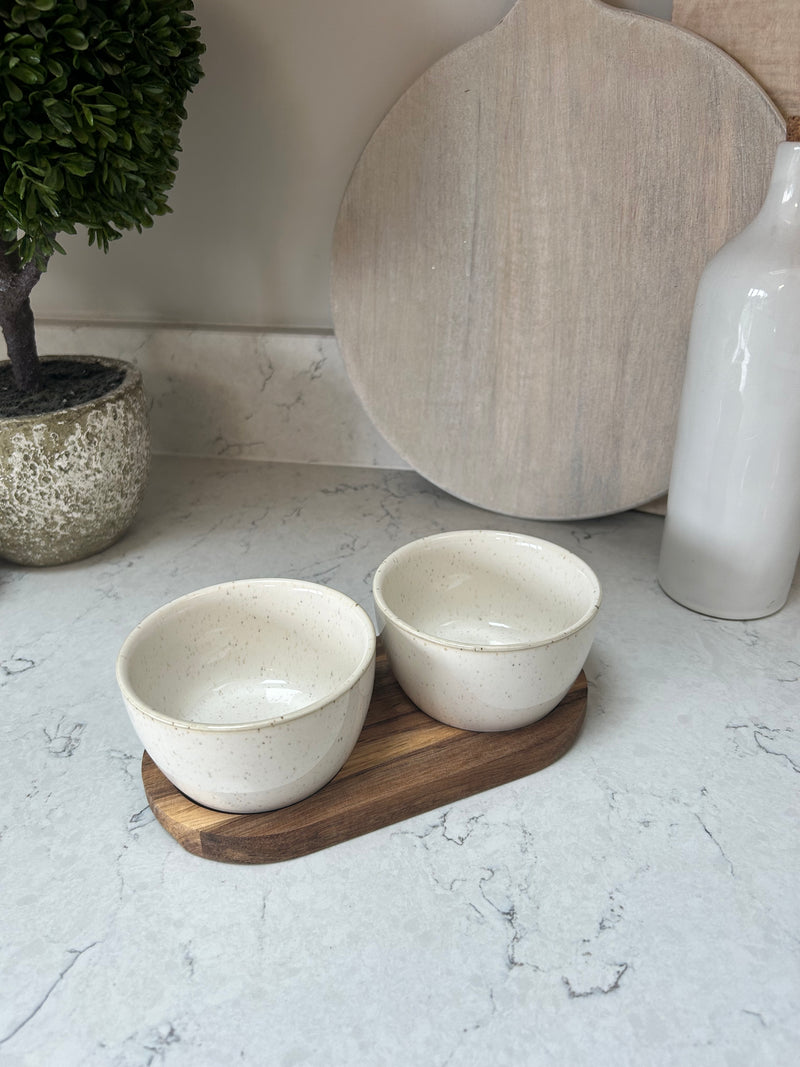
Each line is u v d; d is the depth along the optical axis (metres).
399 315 0.91
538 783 0.62
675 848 0.57
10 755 0.66
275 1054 0.46
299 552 0.91
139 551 0.92
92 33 0.64
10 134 0.64
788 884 0.54
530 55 0.80
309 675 0.66
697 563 0.78
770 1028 0.47
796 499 0.74
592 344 0.87
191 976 0.50
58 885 0.55
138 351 1.05
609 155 0.81
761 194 0.78
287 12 0.89
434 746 0.62
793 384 0.68
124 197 0.71
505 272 0.87
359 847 0.58
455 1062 0.45
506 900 0.54
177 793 0.59
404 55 0.90
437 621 0.73
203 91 0.94
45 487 0.82
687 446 0.75
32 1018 0.48
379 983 0.49
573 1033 0.46
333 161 0.96
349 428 1.07
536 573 0.70
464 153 0.84
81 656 0.76
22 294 0.80
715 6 0.76
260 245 1.01
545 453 0.92
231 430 1.09
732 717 0.68
